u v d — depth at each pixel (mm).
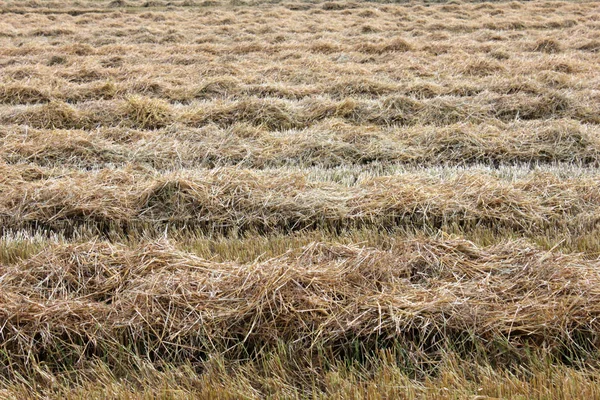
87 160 5977
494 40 12734
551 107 7328
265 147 6230
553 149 6051
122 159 6008
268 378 2924
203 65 10062
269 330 3195
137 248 3938
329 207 4750
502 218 4586
